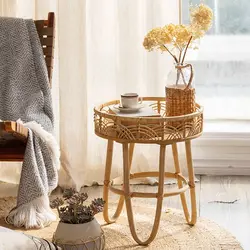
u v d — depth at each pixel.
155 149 4.95
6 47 4.56
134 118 4.02
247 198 4.70
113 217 4.41
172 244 4.15
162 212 4.50
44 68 4.57
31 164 4.34
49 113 4.55
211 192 4.79
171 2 4.83
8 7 4.83
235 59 5.15
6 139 4.41
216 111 5.20
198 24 4.17
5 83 4.54
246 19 5.11
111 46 4.88
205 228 4.31
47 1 4.81
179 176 4.36
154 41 4.19
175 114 4.20
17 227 4.38
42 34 4.65
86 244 3.93
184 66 4.21
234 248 4.11
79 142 4.87
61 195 4.81
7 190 4.84
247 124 5.14
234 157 5.03
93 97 4.92
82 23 4.77
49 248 3.87
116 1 4.82
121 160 4.95
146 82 4.88
